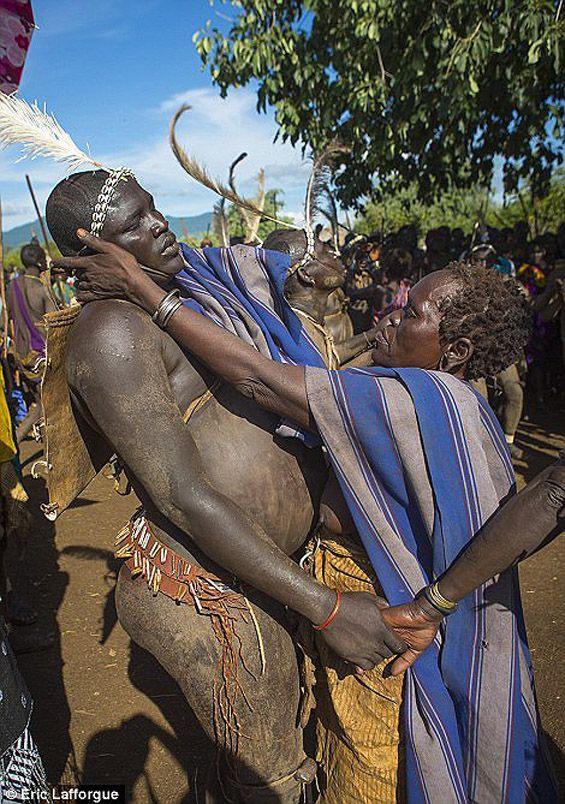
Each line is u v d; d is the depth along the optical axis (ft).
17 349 23.45
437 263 28.94
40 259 24.16
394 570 5.42
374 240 35.32
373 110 25.08
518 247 32.99
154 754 9.07
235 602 5.78
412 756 5.49
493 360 5.65
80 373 5.25
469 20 21.54
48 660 11.32
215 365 5.29
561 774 8.38
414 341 5.68
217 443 5.66
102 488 19.85
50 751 9.15
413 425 5.23
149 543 5.98
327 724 6.36
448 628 5.56
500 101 28.60
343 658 5.45
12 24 6.17
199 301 5.73
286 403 5.31
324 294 8.56
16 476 10.41
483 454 5.36
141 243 5.38
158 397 5.23
